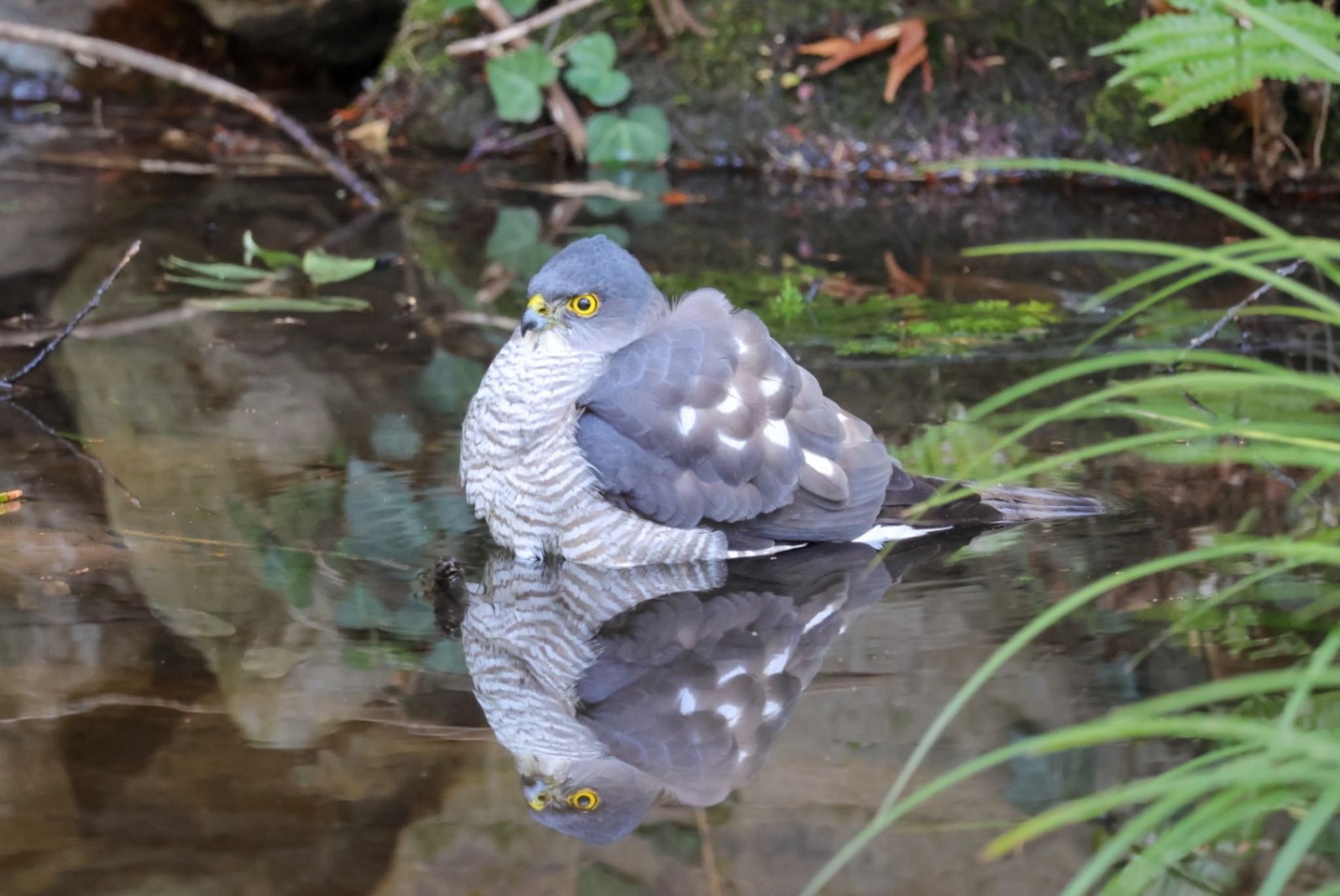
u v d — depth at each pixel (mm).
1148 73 8398
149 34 17062
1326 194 14070
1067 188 14555
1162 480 7820
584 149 15148
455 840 4656
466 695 5664
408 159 15320
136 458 7953
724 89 15133
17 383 8992
